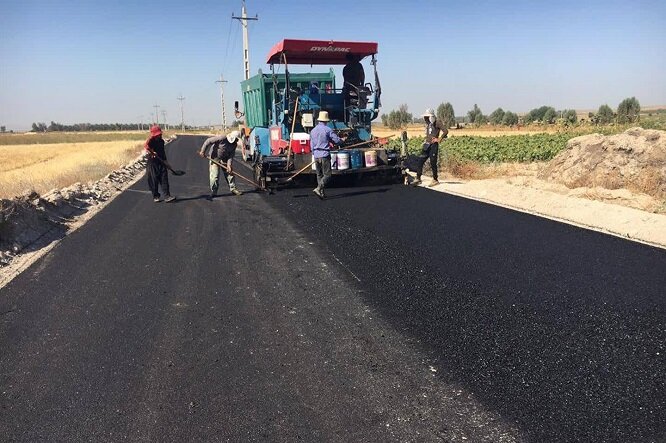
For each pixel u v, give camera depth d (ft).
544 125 162.20
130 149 124.57
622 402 10.15
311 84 40.93
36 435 9.55
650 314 14.08
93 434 9.54
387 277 17.69
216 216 28.94
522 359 11.89
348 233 23.86
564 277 17.17
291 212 29.30
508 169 46.96
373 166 36.68
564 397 10.36
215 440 9.25
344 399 10.46
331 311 14.96
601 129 99.66
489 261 19.06
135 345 13.11
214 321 14.47
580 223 24.45
